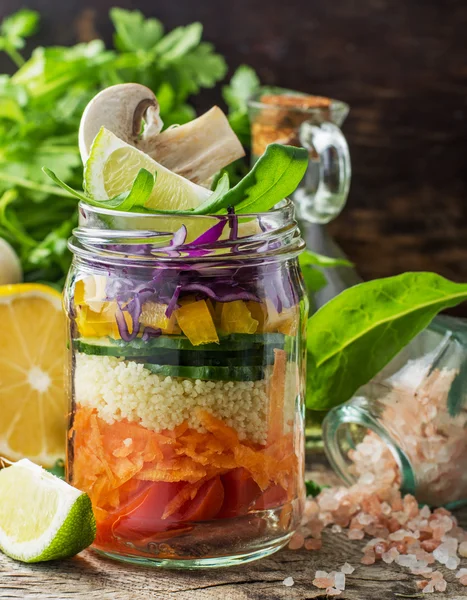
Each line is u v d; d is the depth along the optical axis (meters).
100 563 0.58
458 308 0.89
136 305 0.54
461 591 0.56
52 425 0.68
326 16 0.91
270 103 0.71
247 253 0.54
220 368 0.55
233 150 0.58
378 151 0.93
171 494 0.55
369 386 0.64
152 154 0.58
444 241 0.94
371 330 0.62
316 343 0.62
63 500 0.57
